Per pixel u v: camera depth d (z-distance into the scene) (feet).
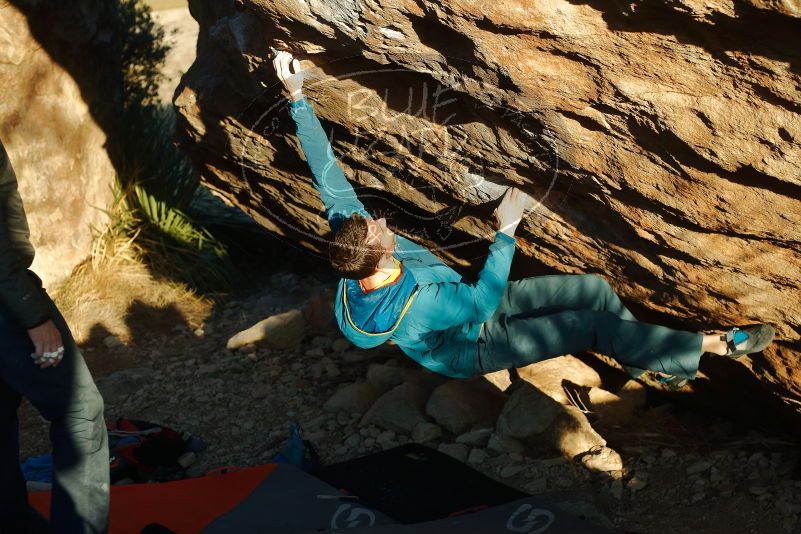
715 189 10.24
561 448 14.28
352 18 10.72
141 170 23.24
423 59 10.92
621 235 11.78
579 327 11.76
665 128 9.95
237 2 13.03
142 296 21.29
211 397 17.63
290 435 15.99
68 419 10.61
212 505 12.74
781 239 10.36
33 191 20.39
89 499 10.66
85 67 21.38
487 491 13.28
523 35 9.94
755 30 8.68
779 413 13.53
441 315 11.18
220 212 25.64
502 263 11.39
